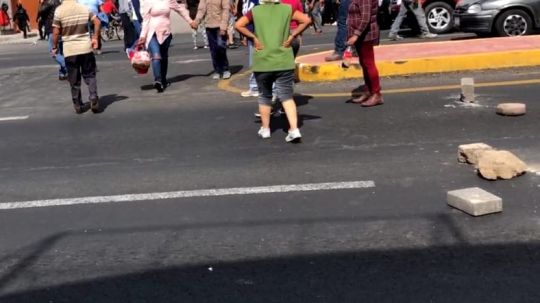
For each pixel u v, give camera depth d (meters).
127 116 9.41
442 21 17.06
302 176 6.11
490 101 8.88
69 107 10.41
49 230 5.13
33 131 8.83
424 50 12.47
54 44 9.68
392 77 11.06
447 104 8.84
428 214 5.00
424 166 6.23
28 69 15.80
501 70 11.05
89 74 9.70
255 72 7.27
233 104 9.72
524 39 13.03
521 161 5.81
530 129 7.36
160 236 4.88
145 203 5.62
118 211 5.46
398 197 5.41
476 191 5.14
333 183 5.85
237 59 15.11
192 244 4.69
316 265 4.24
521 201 5.17
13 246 4.85
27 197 5.98
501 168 5.69
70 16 9.47
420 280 3.96
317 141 7.36
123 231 5.01
